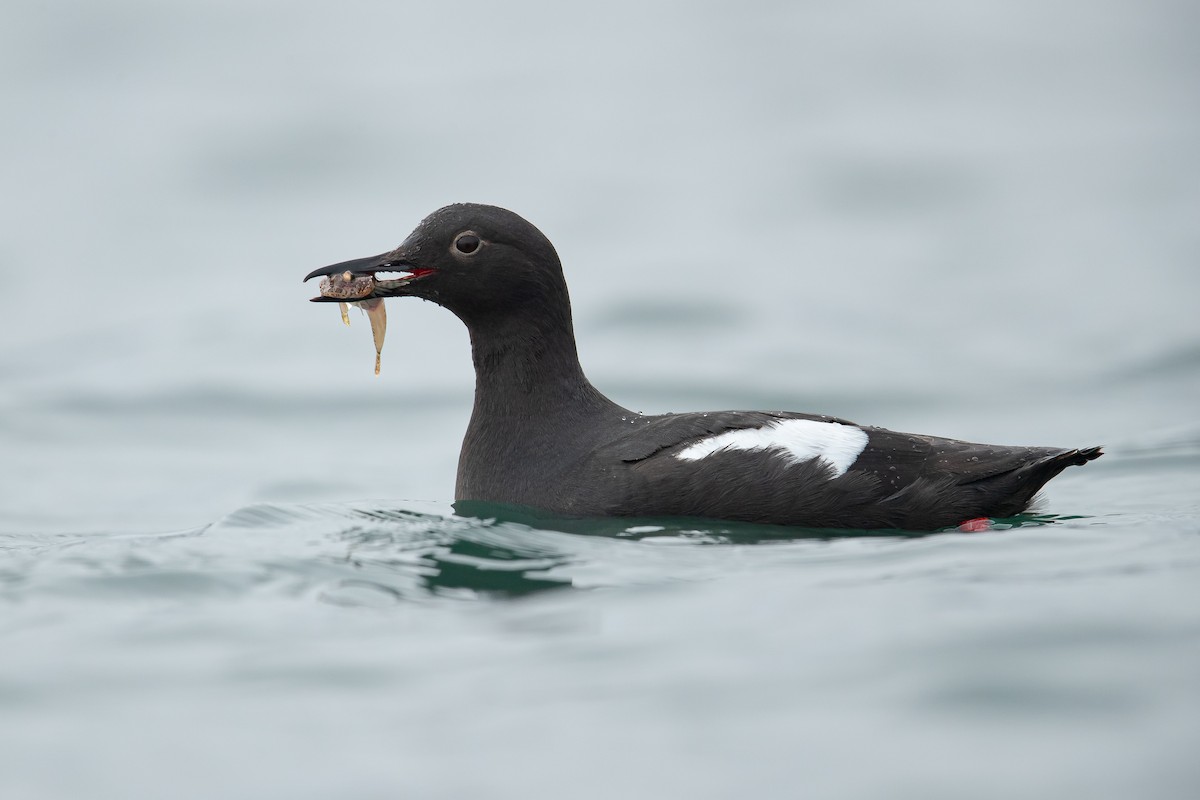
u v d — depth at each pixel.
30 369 18.50
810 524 10.20
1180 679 6.82
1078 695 6.73
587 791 6.16
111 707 6.98
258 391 17.64
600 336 19.09
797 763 6.30
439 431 16.33
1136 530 9.81
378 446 15.82
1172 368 17.33
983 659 7.14
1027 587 8.22
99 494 13.91
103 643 7.78
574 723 6.70
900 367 17.77
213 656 7.57
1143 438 14.51
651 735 6.57
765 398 16.78
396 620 8.10
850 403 16.62
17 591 8.64
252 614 8.22
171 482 14.36
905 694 6.83
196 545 9.81
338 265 11.02
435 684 7.15
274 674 7.32
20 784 6.29
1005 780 6.08
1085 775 6.07
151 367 18.50
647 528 10.09
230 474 14.70
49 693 7.13
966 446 10.44
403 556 9.42
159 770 6.39
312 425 16.55
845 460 10.23
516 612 8.20
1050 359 17.92
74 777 6.34
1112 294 20.17
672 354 18.38
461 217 10.88
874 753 6.34
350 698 7.03
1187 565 8.59
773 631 7.67
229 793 6.21
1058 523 10.27
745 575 8.79
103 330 19.89
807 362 18.00
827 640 7.50
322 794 6.17
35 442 15.78
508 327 10.93
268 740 6.62
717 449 10.29
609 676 7.19
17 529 12.32
